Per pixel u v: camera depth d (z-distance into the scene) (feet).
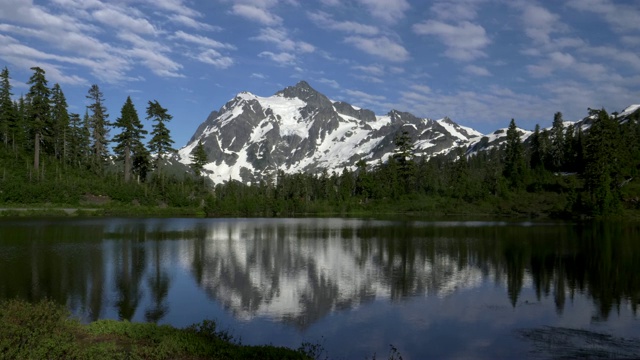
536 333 73.31
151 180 409.90
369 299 95.76
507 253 159.84
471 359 61.87
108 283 107.34
